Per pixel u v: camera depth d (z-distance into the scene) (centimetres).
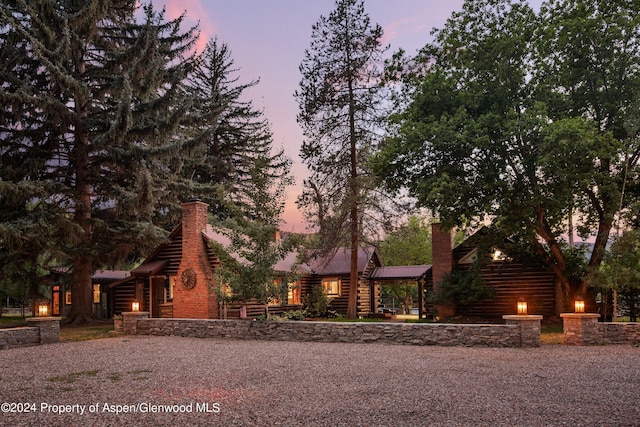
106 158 2238
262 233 1633
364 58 2430
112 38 2434
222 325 1631
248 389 786
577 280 2064
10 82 2078
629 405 661
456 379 848
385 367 987
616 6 1873
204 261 2083
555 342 1358
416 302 4597
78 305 2256
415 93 2009
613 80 1903
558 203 1673
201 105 3622
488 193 1769
